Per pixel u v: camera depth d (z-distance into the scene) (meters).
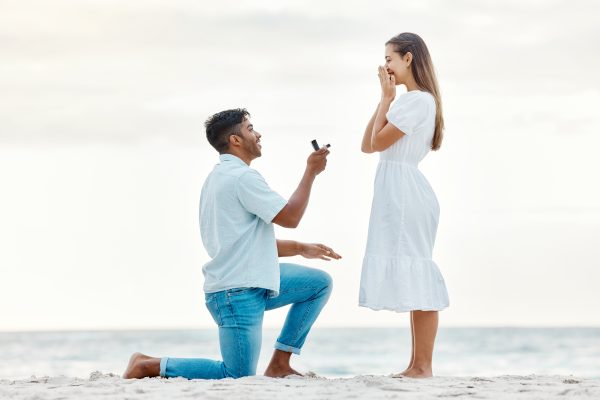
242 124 5.32
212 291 5.10
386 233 5.05
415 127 5.02
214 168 5.32
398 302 4.95
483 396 4.06
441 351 35.09
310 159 5.09
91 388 4.38
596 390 4.24
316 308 5.29
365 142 5.23
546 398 4.00
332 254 5.45
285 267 5.31
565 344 37.59
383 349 36.50
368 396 4.01
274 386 4.38
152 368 5.12
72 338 42.28
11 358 32.75
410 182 5.06
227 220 5.09
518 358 31.95
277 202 5.02
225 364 5.10
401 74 5.21
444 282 5.13
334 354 34.62
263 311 5.14
